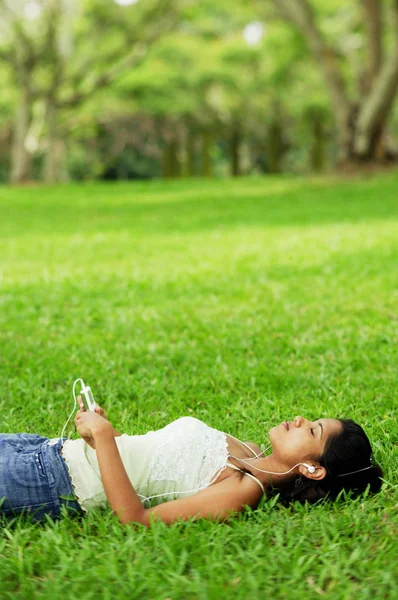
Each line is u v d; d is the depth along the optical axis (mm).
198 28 40406
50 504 3197
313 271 8914
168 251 10828
